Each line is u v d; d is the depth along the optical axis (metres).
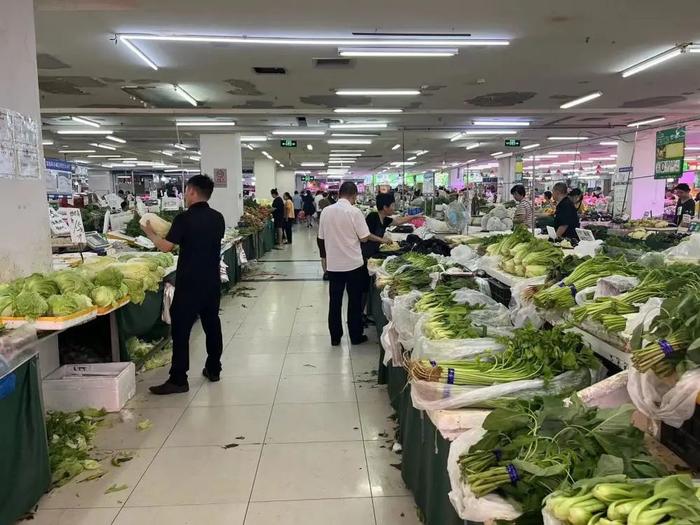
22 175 3.19
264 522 2.42
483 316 2.74
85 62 6.68
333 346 5.23
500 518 1.26
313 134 13.56
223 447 3.14
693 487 1.09
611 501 1.08
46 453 2.61
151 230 4.09
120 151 18.08
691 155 21.59
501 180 22.47
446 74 7.51
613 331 1.99
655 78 7.89
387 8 4.98
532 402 1.57
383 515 2.47
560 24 5.48
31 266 3.27
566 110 10.34
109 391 3.59
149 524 2.41
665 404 1.51
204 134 12.27
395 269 4.52
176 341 3.95
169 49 6.19
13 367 2.26
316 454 3.05
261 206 14.98
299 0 4.77
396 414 3.43
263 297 7.73
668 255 3.30
